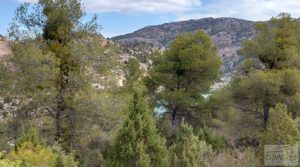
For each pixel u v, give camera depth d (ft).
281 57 78.23
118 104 57.21
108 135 55.31
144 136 37.70
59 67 54.19
